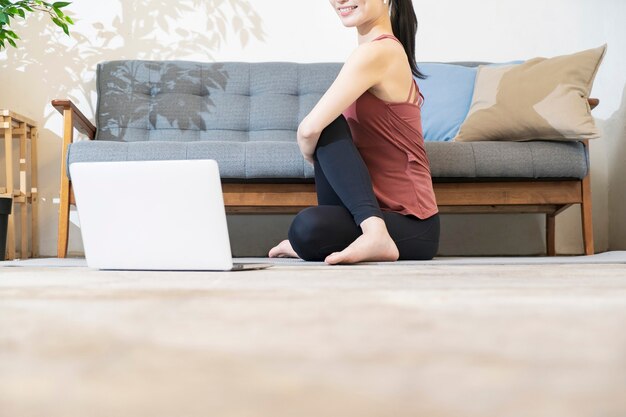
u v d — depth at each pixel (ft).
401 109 5.29
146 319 1.04
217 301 1.43
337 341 0.76
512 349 0.68
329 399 0.41
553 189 7.89
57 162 9.91
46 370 0.56
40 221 9.83
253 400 0.41
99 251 3.92
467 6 10.46
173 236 3.79
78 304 1.36
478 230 10.12
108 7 10.09
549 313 1.11
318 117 4.79
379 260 4.76
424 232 5.33
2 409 0.40
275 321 1.00
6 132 8.77
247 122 9.56
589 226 7.91
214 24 10.25
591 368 0.55
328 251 4.98
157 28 10.18
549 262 5.17
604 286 1.98
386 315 1.09
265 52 10.32
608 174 10.39
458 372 0.53
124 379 0.51
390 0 5.67
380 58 5.04
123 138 9.22
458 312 1.14
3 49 9.91
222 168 7.38
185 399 0.42
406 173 5.36
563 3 10.49
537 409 0.38
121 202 3.83
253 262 5.43
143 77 9.52
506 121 7.86
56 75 9.98
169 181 3.74
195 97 9.56
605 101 10.40
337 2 5.28
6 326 0.95
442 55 10.47
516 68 8.48
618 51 10.26
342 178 4.82
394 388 0.45
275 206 7.75
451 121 8.94
